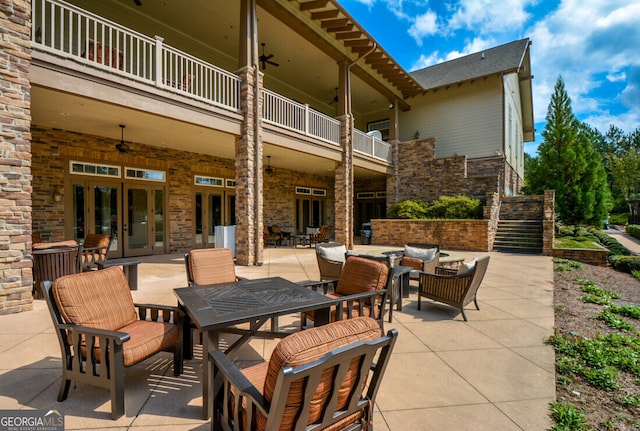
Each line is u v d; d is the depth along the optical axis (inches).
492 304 184.5
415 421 80.2
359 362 56.7
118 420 79.0
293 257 356.5
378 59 442.0
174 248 390.9
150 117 260.7
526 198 496.1
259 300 102.0
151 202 370.6
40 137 286.5
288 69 473.7
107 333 78.3
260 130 300.4
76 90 192.4
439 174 533.0
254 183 297.9
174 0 319.6
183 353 110.2
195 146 375.2
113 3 320.8
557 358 116.2
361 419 64.2
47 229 291.4
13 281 155.5
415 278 213.9
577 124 593.6
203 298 103.2
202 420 79.4
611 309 173.6
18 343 121.3
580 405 88.4
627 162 1323.8
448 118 580.7
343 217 425.7
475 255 379.2
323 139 388.2
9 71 155.6
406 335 137.3
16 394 88.8
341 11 333.7
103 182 330.6
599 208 590.9
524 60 673.6
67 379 85.3
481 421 80.6
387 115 642.2
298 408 50.6
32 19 177.5
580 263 334.3
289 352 48.3
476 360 114.0
